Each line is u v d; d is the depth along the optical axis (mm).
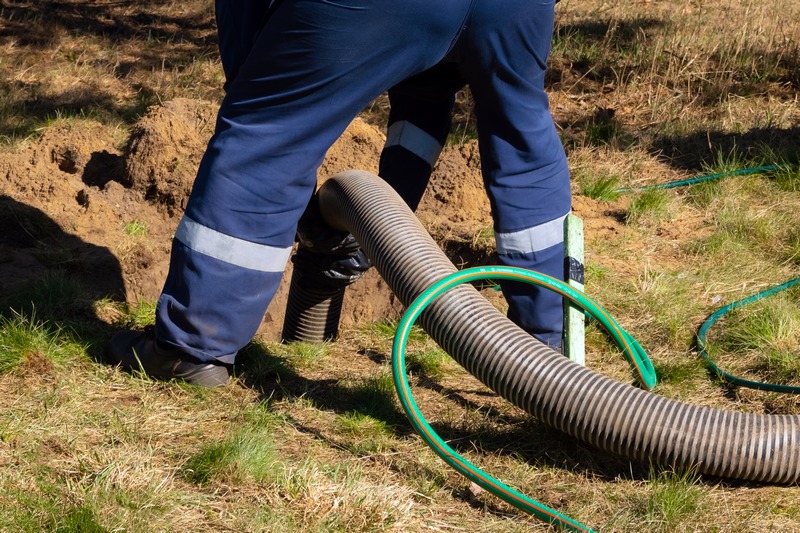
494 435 3430
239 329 3672
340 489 2957
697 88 8461
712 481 3098
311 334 4473
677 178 6582
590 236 5582
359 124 6168
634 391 3156
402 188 4281
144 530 2705
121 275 4844
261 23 3627
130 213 5434
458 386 3895
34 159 5875
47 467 3020
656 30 9953
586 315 4441
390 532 2789
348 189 3846
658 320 4496
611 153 7004
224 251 3506
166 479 2975
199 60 9297
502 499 2939
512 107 3578
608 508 2947
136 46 9867
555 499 3037
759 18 10156
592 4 11344
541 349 3271
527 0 3322
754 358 4125
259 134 3422
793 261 5203
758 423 3045
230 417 3471
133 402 3562
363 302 5062
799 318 4410
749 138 7160
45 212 5250
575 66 9156
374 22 3217
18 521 2691
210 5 11656
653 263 5234
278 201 3502
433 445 2986
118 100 8172
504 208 3727
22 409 3396
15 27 10156
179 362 3674
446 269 3449
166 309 3623
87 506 2777
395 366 3059
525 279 3430
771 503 2953
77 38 9922
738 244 5367
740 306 4590
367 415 3537
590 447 3342
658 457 3078
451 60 3539
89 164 5965
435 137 4289
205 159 3514
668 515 2857
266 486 2988
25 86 8328
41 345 3832
